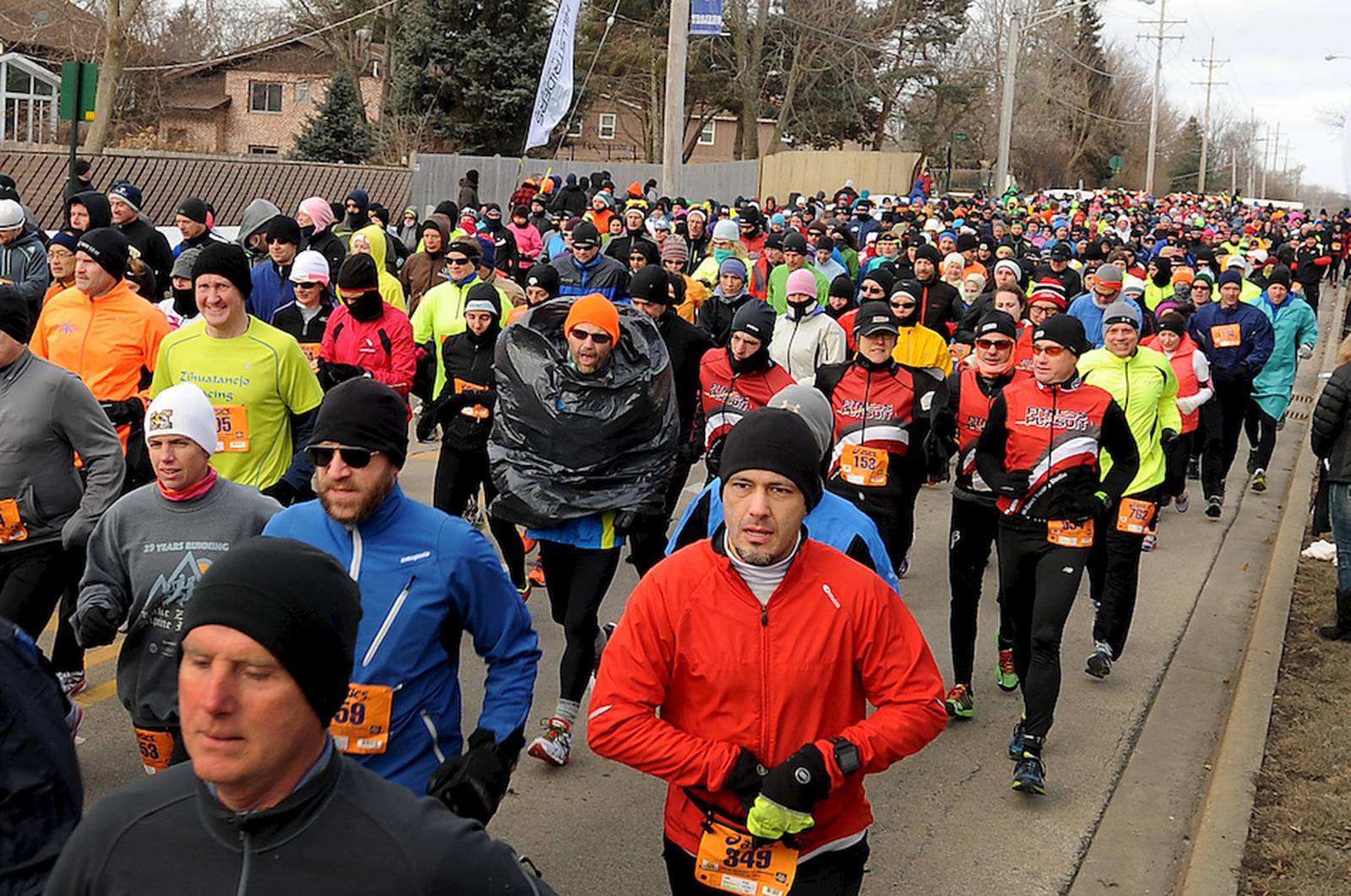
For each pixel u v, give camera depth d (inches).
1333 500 327.0
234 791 82.6
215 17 2199.8
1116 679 309.9
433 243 528.7
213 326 233.3
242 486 178.2
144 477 260.1
